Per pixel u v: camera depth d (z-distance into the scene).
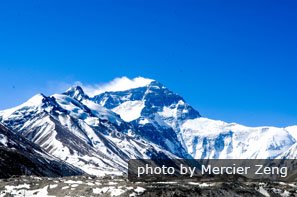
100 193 118.00
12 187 129.25
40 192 124.69
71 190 123.25
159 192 118.50
